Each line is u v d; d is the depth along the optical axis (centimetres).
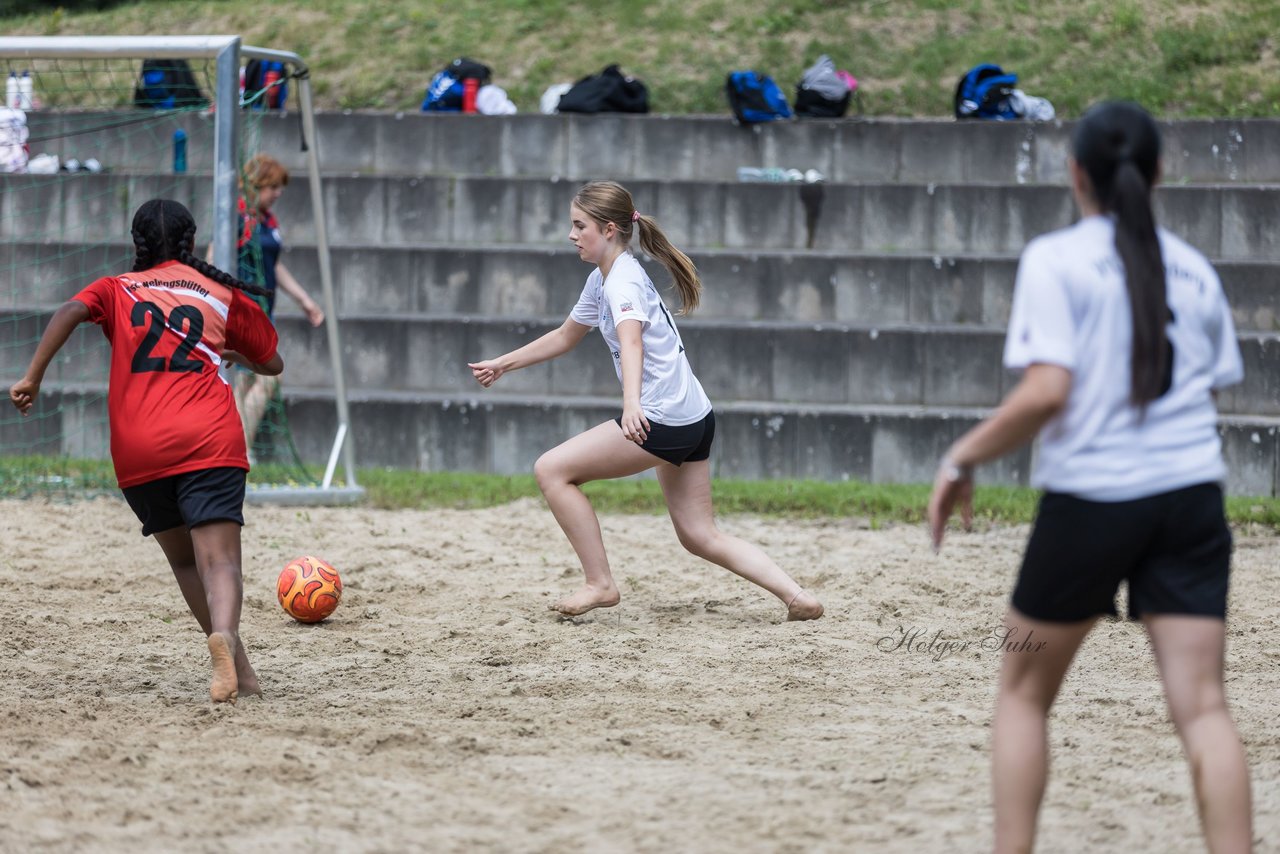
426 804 1120
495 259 3875
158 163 4306
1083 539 898
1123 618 1959
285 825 1062
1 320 3794
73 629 1864
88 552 2398
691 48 4841
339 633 1875
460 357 3712
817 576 2253
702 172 4194
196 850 1002
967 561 2416
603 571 1938
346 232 4138
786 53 4772
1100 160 921
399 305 3919
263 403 3162
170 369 1459
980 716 1444
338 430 3153
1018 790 926
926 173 4112
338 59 4994
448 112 4388
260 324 1546
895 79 4622
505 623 1936
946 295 3722
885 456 3347
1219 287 940
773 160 4166
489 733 1359
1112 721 1430
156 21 5381
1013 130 4075
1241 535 2741
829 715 1446
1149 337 883
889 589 2175
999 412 896
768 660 1705
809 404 3559
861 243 3941
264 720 1388
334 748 1294
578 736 1349
